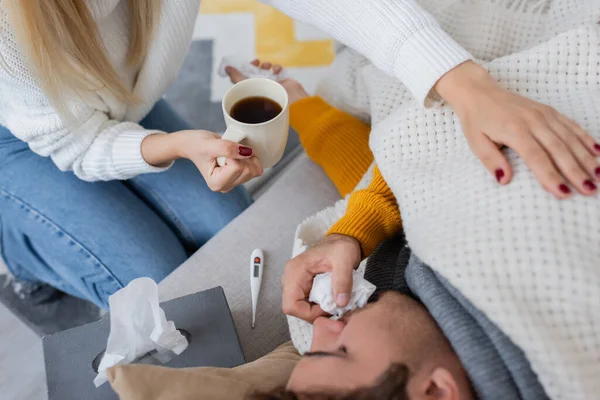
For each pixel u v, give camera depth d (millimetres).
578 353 653
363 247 966
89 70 1057
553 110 791
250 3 2133
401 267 892
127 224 1273
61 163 1181
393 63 950
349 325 742
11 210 1277
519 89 910
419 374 685
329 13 1021
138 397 693
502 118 792
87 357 887
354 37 1003
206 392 715
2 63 979
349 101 1330
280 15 2100
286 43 2039
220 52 2027
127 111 1269
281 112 982
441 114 903
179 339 897
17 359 1552
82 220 1256
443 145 896
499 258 707
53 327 1604
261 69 1561
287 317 962
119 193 1312
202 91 1947
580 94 875
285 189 1250
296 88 1505
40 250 1379
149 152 1109
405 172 876
